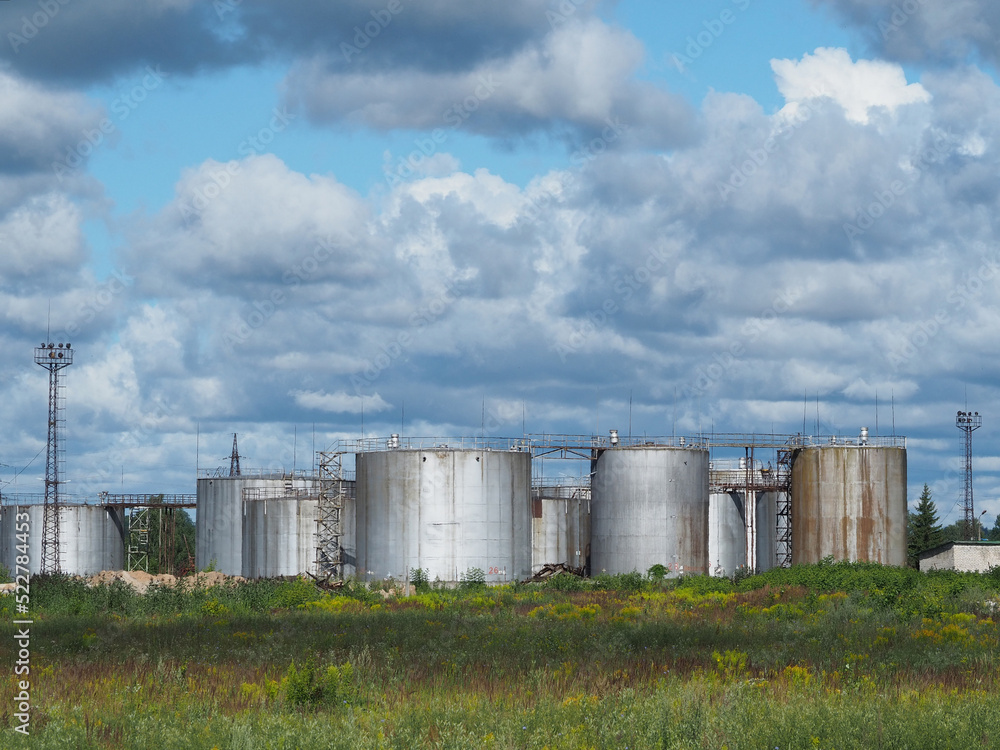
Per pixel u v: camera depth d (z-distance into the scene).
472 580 85.00
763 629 45.72
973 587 69.06
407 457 87.62
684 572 93.50
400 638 42.88
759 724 23.91
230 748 22.73
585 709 25.64
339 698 28.58
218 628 48.22
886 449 94.88
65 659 37.56
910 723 23.84
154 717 25.78
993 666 34.16
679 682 30.23
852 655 35.78
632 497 93.69
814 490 95.19
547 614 57.22
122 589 67.75
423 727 24.55
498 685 30.45
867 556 93.81
